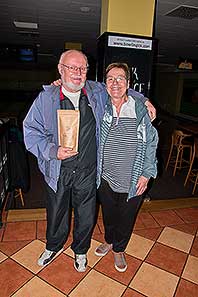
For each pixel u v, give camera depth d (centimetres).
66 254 204
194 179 496
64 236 193
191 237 234
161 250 214
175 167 520
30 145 161
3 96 1437
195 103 1095
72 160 164
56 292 169
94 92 163
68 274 184
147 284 179
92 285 176
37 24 492
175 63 1220
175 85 1264
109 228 195
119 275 186
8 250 204
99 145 166
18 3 372
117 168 168
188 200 307
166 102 1379
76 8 387
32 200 388
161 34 559
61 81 156
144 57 257
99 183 174
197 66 895
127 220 180
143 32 255
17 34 592
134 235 232
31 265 190
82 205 178
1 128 262
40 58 1081
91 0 351
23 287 172
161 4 357
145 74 260
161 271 192
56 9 396
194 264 201
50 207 177
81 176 169
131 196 170
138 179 168
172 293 173
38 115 159
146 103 174
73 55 146
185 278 186
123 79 152
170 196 421
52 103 155
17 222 241
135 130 162
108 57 248
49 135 164
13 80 1438
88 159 167
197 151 442
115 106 162
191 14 399
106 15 251
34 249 206
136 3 248
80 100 158
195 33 545
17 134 318
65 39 644
